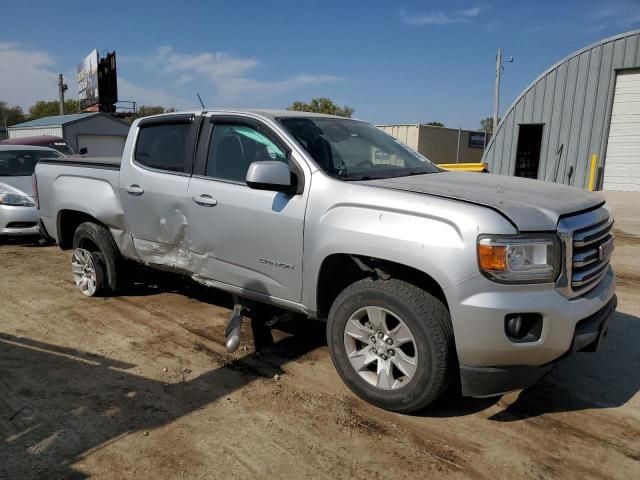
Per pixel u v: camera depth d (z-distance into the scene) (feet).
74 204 17.56
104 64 141.08
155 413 10.81
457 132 110.83
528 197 10.36
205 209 13.47
